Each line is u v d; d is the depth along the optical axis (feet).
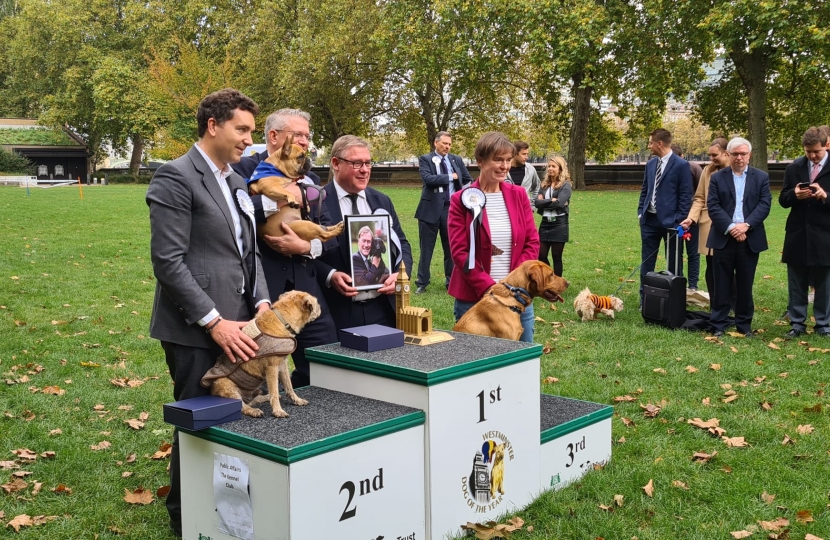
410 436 9.31
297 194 11.91
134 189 107.55
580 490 12.04
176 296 9.27
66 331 23.26
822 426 14.97
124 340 22.15
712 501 11.76
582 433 12.56
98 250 41.32
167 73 124.36
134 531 10.81
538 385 11.29
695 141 221.05
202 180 9.69
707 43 74.49
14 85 170.19
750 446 14.03
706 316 24.64
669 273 24.44
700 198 26.91
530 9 80.18
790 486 12.17
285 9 118.52
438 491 9.70
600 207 67.72
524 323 15.33
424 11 93.71
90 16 146.82
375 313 13.24
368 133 125.18
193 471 9.24
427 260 29.99
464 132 118.93
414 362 9.98
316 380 11.14
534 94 106.73
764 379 18.21
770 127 95.86
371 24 103.55
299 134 13.35
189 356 9.72
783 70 86.99
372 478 8.86
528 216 15.48
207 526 9.15
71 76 142.41
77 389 17.40
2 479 12.42
